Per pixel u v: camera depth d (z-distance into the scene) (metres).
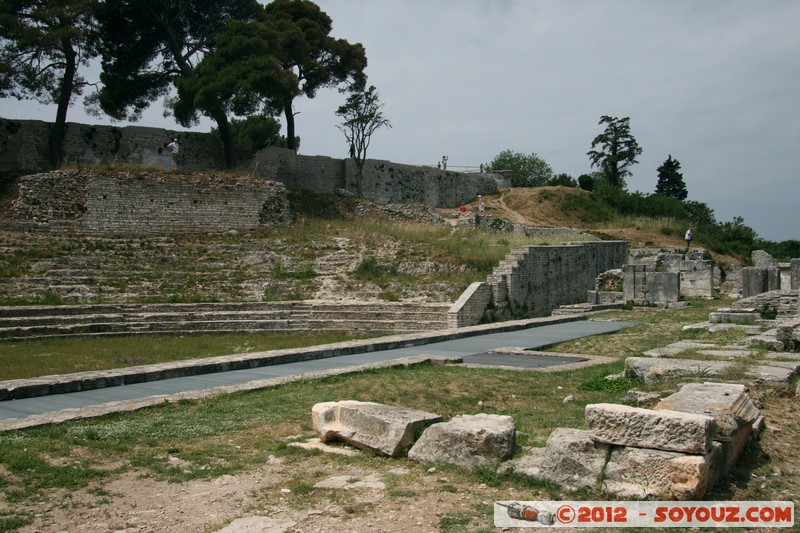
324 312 27.14
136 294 28.39
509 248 35.19
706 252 43.88
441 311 26.38
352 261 32.72
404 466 7.71
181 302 28.23
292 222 39.41
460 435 7.50
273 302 27.64
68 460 8.02
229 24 44.28
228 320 25.97
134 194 35.16
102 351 20.62
